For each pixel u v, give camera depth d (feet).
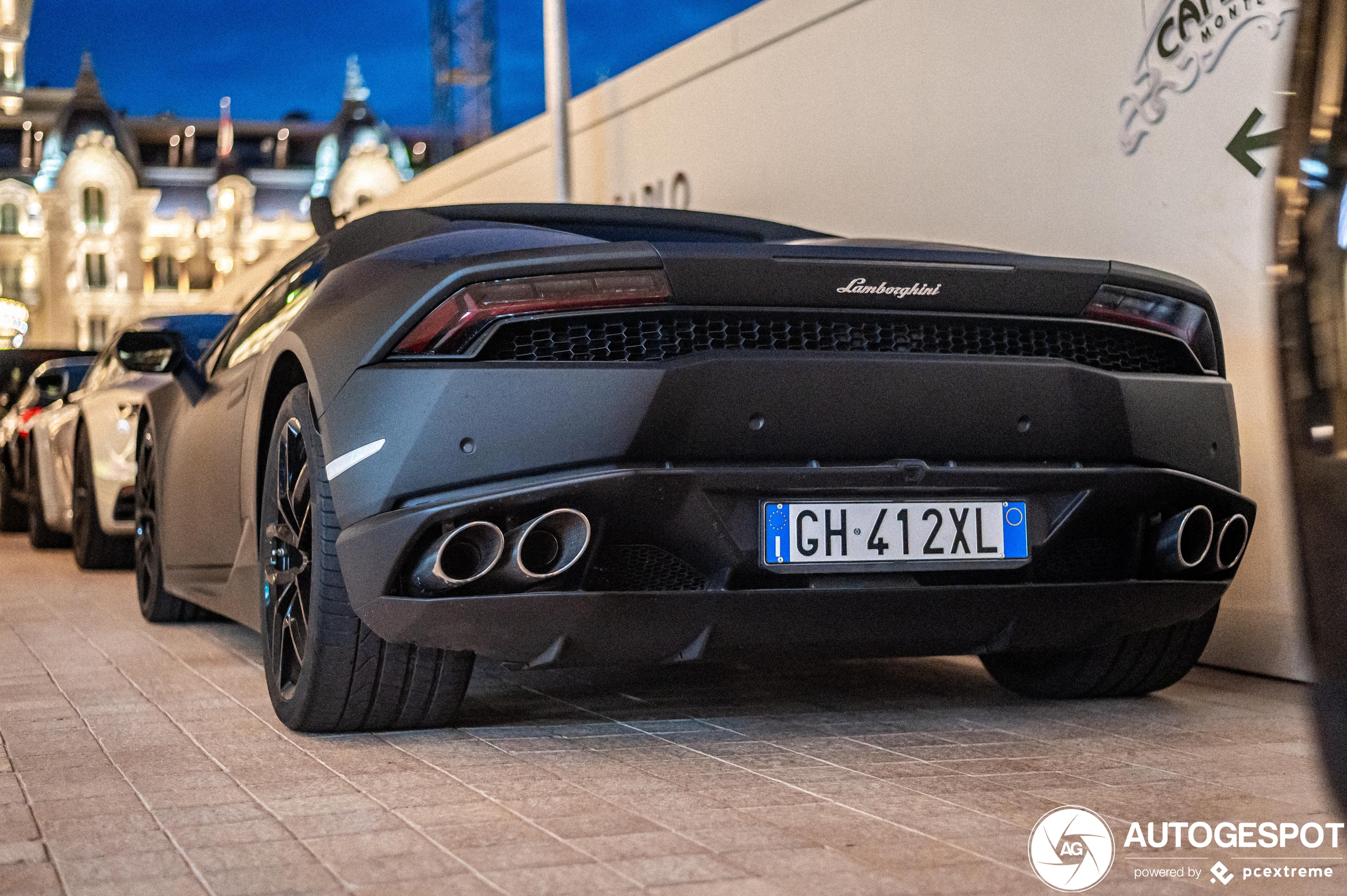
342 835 6.57
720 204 21.34
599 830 6.64
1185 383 8.79
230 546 11.19
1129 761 8.25
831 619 8.14
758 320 7.97
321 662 8.46
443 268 7.89
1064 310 8.46
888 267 8.02
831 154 18.43
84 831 6.69
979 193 15.58
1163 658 10.01
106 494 22.06
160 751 8.54
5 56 238.48
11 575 22.11
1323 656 4.86
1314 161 4.91
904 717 9.71
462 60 200.13
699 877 5.86
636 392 7.59
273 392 9.65
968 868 6.00
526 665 8.17
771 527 7.90
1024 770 7.99
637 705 10.14
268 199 241.76
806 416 7.81
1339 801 4.88
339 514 8.09
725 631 8.05
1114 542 8.86
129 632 14.62
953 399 8.04
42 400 31.40
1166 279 8.87
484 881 5.81
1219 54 12.34
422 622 7.86
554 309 7.70
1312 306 4.87
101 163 226.38
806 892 5.66
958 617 8.36
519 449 7.61
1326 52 4.88
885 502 8.10
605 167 25.29
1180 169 12.78
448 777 7.80
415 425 7.69
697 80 21.90
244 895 5.65
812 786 7.59
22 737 9.03
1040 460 8.32
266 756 8.38
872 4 17.43
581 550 7.65
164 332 13.12
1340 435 4.76
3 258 224.33
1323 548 4.83
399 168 250.78
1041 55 14.56
